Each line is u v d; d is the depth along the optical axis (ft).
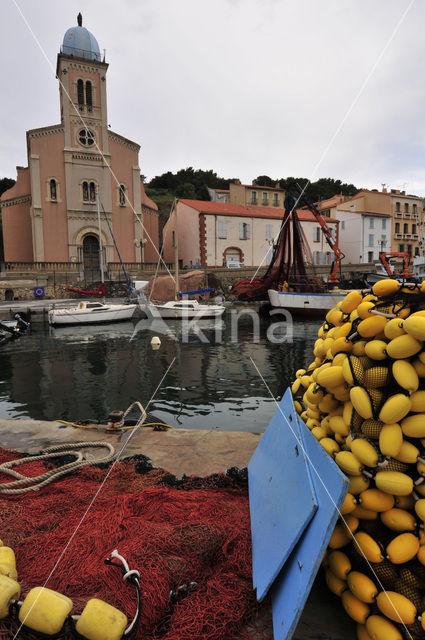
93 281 108.78
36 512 8.95
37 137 108.78
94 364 44.70
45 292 104.12
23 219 120.16
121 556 6.57
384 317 6.26
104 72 112.68
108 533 7.58
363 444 5.98
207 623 5.85
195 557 6.89
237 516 8.54
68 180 111.55
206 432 14.90
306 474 6.43
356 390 6.07
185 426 24.22
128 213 120.26
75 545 7.25
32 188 108.88
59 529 8.02
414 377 5.63
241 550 7.36
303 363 44.80
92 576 6.42
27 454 13.24
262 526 7.27
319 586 6.92
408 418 5.76
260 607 6.29
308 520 5.67
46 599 5.44
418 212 167.02
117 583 6.24
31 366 43.88
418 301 6.05
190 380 37.09
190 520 8.13
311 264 99.19
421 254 96.89
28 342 60.08
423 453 5.88
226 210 133.59
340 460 6.15
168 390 33.42
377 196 158.81
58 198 111.45
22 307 80.48
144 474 11.15
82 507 9.13
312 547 5.24
